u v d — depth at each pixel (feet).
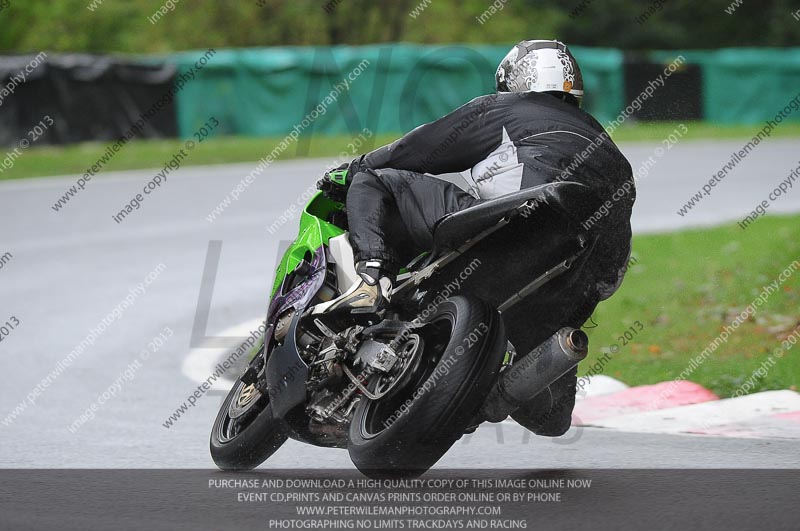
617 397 84.07
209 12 412.98
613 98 347.56
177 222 183.73
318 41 407.85
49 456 66.23
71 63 284.00
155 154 274.77
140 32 412.36
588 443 68.03
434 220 55.62
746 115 381.81
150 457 66.13
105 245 164.45
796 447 64.64
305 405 57.41
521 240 52.24
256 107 310.45
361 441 52.95
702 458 61.82
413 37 432.66
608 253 56.59
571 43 480.64
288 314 58.49
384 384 53.62
